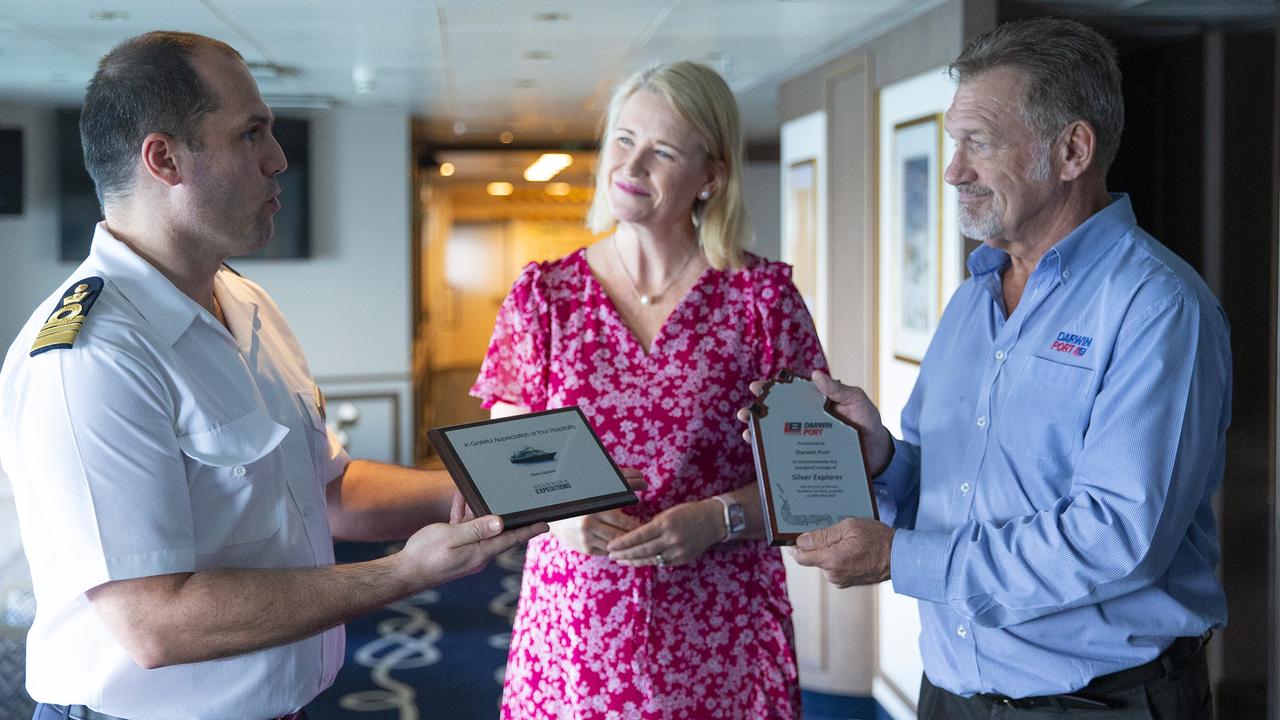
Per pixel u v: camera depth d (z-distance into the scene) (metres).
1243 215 3.78
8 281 7.72
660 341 1.94
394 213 8.38
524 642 2.02
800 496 1.77
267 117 1.53
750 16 4.19
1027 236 1.79
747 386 1.96
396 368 8.50
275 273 8.29
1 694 3.08
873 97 4.32
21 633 3.13
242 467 1.45
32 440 1.33
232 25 4.80
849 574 1.73
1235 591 3.84
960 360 1.90
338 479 1.87
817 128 4.86
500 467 1.54
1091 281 1.71
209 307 1.57
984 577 1.62
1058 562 1.57
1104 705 1.67
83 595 1.40
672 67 1.92
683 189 1.90
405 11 4.44
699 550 1.84
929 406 1.93
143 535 1.33
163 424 1.38
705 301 1.96
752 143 10.49
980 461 1.80
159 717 1.44
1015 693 1.73
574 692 1.91
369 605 1.41
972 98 1.74
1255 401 3.79
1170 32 3.71
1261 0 3.44
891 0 3.74
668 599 1.91
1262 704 3.78
